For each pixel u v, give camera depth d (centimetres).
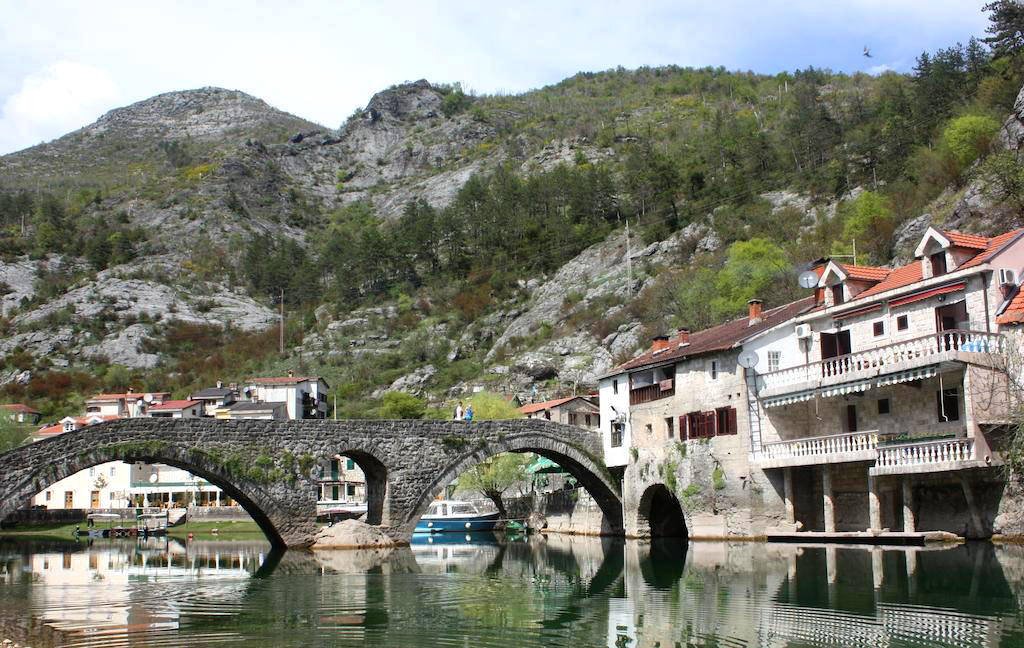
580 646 2166
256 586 3412
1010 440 3516
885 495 4097
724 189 13288
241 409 10644
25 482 4462
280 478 5119
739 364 4647
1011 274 3738
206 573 3994
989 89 8875
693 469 5019
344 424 5303
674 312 10306
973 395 3556
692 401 5141
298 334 16512
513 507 8319
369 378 13912
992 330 3694
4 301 18012
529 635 2317
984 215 6200
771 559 3775
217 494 9962
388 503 5356
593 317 12138
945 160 8156
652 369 5569
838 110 14088
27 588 3447
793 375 4538
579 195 15600
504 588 3256
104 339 16550
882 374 3950
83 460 4616
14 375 15200
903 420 4162
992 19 9356
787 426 4709
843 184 11269
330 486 10256
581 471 6156
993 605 2445
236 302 18950
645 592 3020
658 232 13562
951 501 3881
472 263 16600
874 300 4241
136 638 2338
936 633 2141
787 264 8850
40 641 2308
